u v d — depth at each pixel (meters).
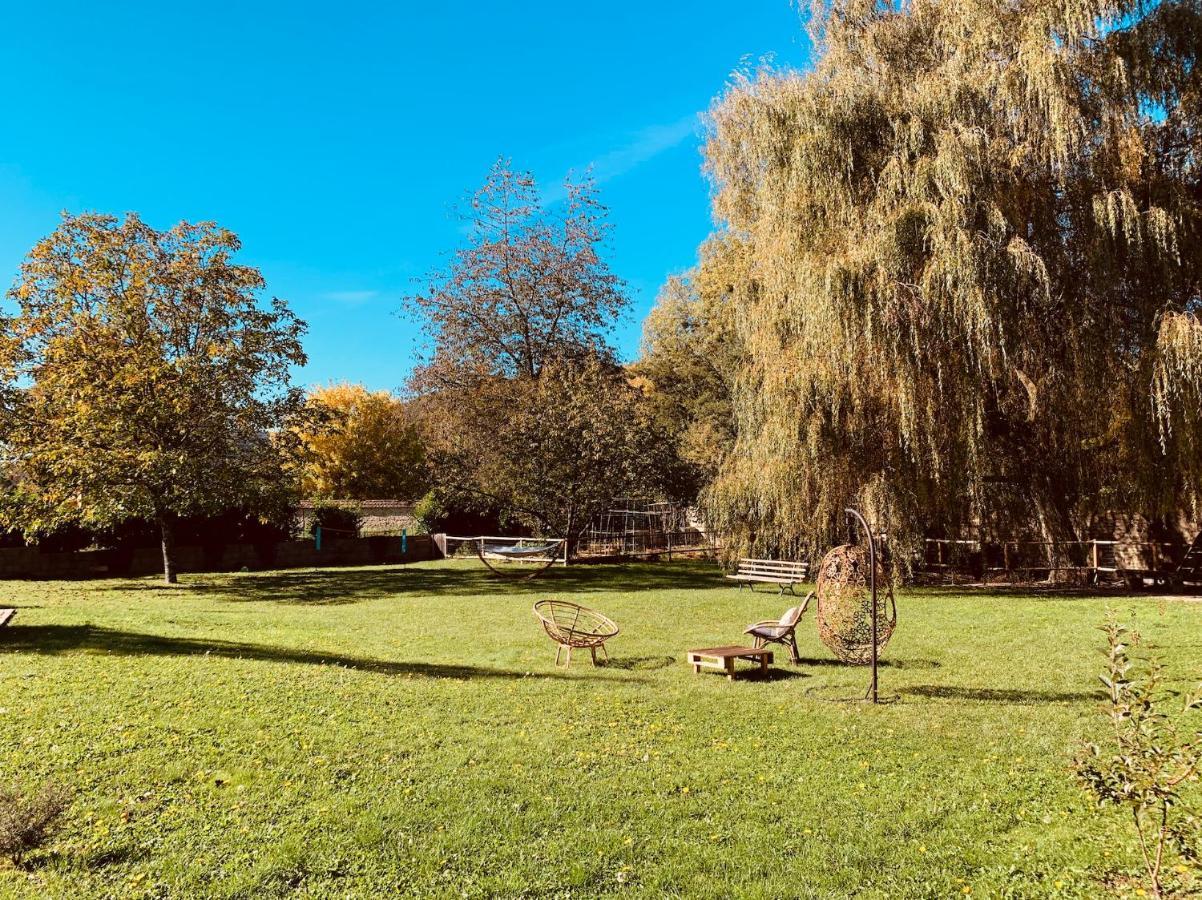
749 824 4.71
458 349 31.28
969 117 14.53
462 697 7.81
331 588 19.36
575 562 26.16
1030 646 10.42
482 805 4.95
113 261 18.78
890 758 5.91
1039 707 7.38
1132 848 4.31
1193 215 13.90
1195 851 3.53
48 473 18.09
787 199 16.06
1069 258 14.72
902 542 15.42
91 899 3.79
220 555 24.47
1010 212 14.41
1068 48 14.22
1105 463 16.17
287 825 4.62
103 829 4.52
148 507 17.73
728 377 33.12
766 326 16.77
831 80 16.06
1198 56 13.92
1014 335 13.98
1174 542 17.53
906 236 14.15
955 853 4.33
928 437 14.70
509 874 4.09
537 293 31.61
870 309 14.21
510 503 24.70
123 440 18.03
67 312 18.48
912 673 9.02
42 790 4.61
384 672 9.11
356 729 6.54
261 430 20.47
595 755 5.98
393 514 37.66
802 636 11.76
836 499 16.05
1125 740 3.44
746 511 18.33
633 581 20.56
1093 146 14.45
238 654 9.93
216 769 5.54
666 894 3.91
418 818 4.75
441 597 17.52
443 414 30.38
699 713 7.29
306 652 10.32
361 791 5.18
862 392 15.44
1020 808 4.93
